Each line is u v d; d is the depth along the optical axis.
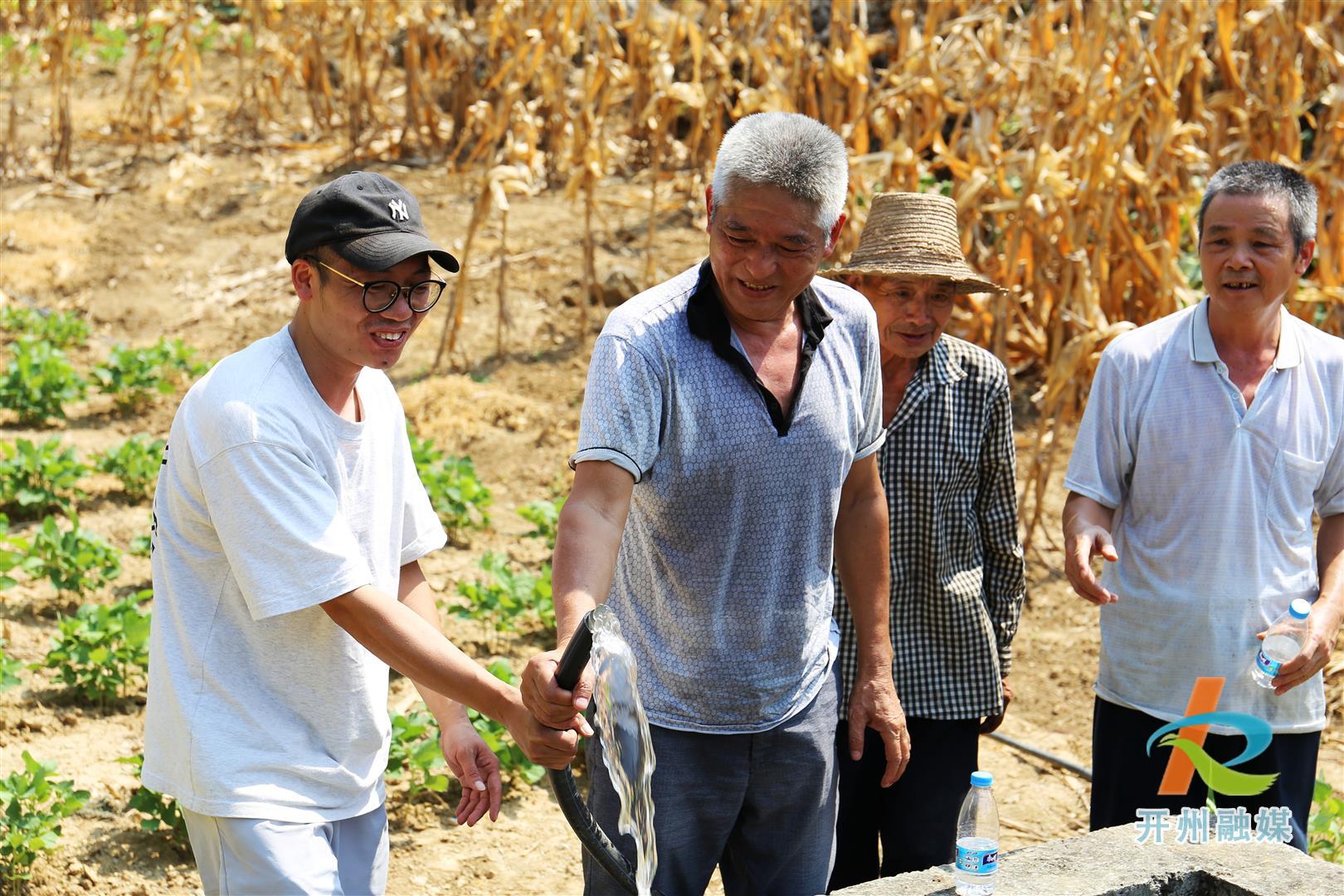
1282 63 7.47
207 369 8.80
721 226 2.70
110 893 4.07
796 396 2.89
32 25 16.06
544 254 10.40
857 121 8.31
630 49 10.89
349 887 2.79
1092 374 7.22
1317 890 2.83
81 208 11.55
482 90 12.52
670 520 2.89
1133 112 7.20
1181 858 2.96
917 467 3.44
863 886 2.84
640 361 2.79
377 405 2.82
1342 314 7.28
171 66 12.94
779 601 2.98
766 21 9.20
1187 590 3.54
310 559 2.53
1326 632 3.39
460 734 2.99
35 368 8.29
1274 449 3.50
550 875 4.35
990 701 3.55
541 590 5.77
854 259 3.51
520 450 7.96
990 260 8.00
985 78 7.75
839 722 3.54
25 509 7.02
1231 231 3.44
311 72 13.06
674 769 2.98
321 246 2.55
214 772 2.58
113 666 5.23
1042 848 3.01
